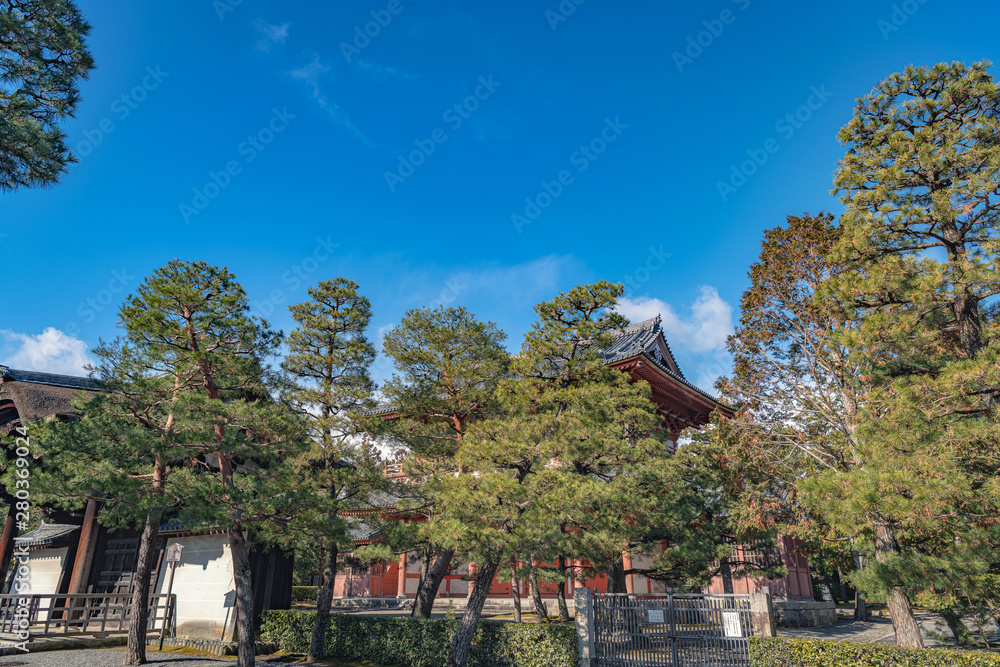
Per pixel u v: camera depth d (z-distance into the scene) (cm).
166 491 1576
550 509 1380
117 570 2489
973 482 1283
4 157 1202
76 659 1769
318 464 1994
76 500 1548
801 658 1390
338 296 2045
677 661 1543
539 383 1838
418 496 1958
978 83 1656
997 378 1233
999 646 1892
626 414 1834
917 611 3297
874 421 1338
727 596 1598
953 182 1622
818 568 3744
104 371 1658
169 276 1694
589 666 1603
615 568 2236
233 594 2075
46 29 1244
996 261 1413
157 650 2016
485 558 1455
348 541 1611
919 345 1541
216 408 1491
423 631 1789
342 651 1941
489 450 1541
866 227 1686
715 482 2317
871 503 1142
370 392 1984
